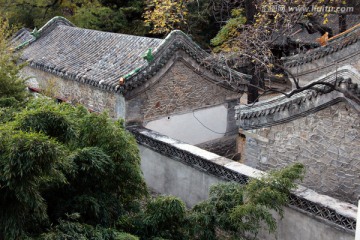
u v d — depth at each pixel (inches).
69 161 234.5
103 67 545.6
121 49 567.5
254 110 427.8
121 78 477.4
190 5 856.9
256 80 574.9
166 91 519.2
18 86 422.9
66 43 655.8
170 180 451.2
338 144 377.7
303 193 328.8
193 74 536.7
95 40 623.8
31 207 214.4
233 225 278.4
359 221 209.3
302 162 406.0
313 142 394.3
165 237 267.9
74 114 283.1
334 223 303.3
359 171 368.8
